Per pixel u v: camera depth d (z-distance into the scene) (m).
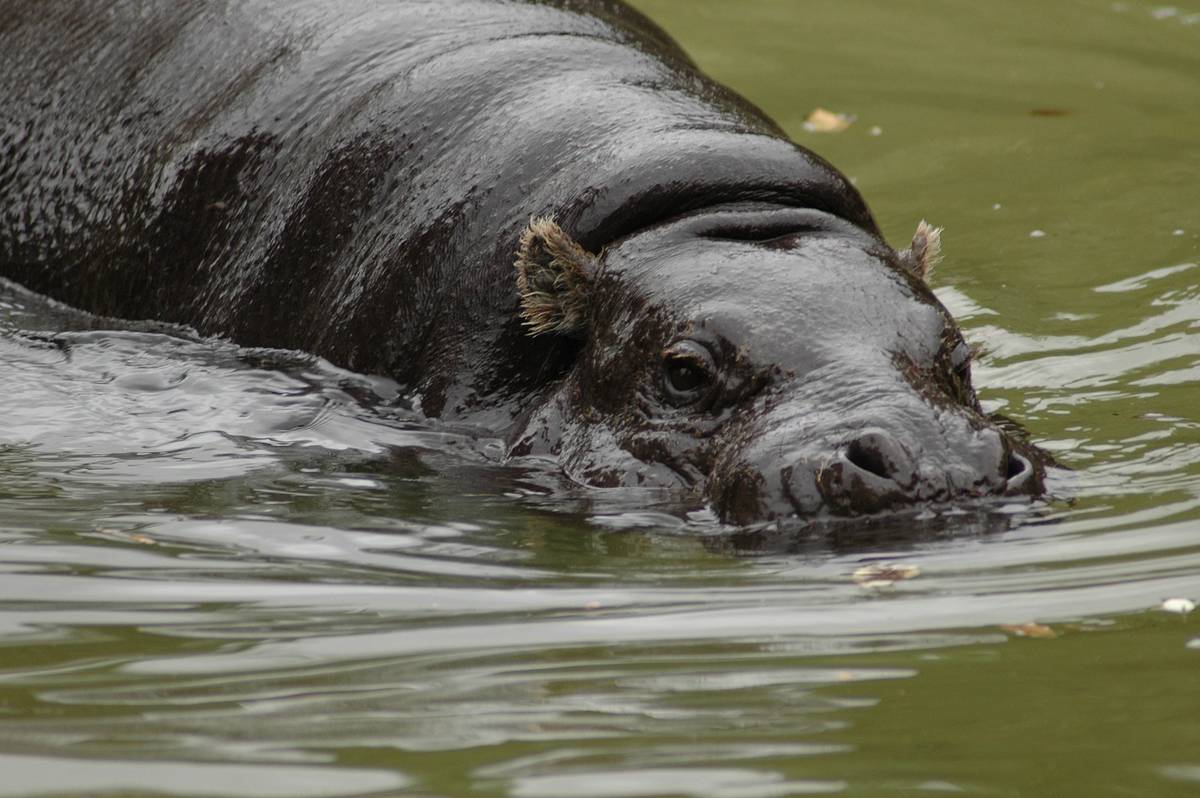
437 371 30.66
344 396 31.23
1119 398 31.66
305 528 24.27
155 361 33.41
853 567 21.47
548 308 28.95
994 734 16.25
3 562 22.50
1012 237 43.84
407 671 18.31
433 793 14.99
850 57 60.56
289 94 35.28
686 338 26.25
